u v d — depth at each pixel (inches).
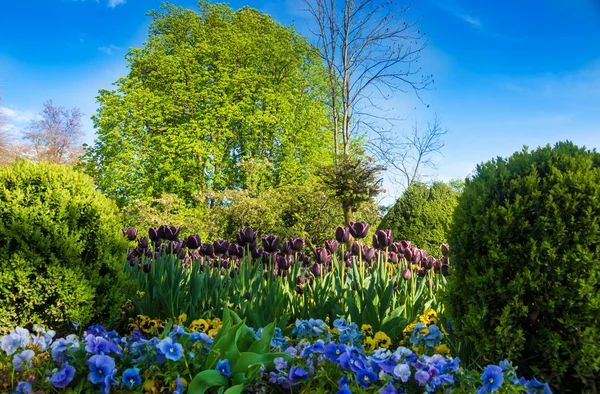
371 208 393.4
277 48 679.7
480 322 91.5
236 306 134.3
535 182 92.8
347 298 123.3
